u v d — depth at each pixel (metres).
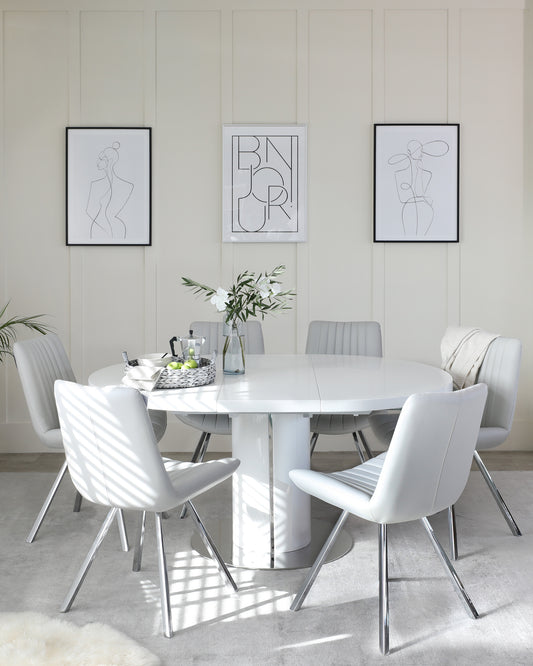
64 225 4.40
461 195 4.40
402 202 4.37
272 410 2.18
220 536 2.89
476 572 2.52
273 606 2.25
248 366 2.99
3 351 4.24
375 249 4.40
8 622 2.12
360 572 2.52
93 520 3.09
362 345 3.65
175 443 4.47
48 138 4.38
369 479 2.22
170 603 2.23
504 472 3.84
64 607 2.20
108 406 1.93
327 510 3.20
